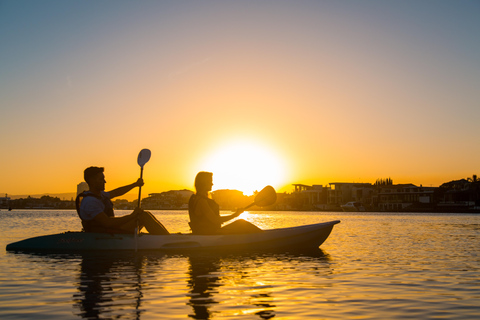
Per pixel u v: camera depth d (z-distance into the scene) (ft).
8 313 11.62
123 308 12.23
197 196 26.58
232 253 25.93
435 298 13.93
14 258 23.36
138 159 27.78
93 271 18.99
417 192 336.08
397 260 23.97
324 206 406.41
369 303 13.15
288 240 27.86
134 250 25.86
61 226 68.54
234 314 11.66
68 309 12.07
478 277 18.17
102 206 25.49
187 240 25.85
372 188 389.60
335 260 23.72
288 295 14.23
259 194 27.35
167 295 14.06
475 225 79.97
